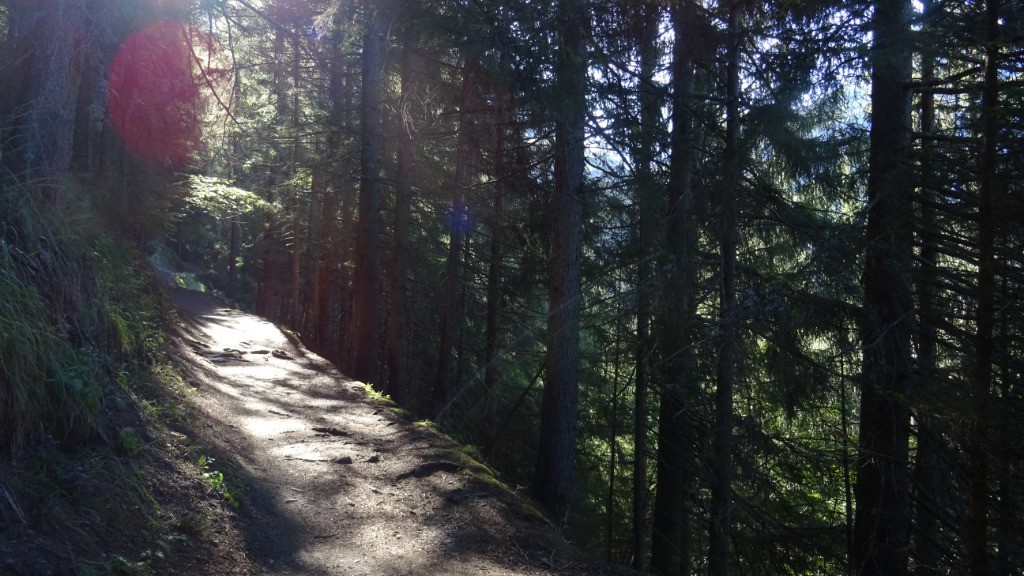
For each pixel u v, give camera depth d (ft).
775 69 26.96
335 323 115.24
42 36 20.35
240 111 56.54
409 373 74.59
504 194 47.62
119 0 26.96
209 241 126.21
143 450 18.07
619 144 29.04
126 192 42.78
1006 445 20.16
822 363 28.45
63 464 14.65
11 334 13.89
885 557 27.73
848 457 30.09
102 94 33.09
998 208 20.12
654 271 30.73
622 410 49.24
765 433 31.73
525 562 19.93
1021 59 20.08
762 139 27.12
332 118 59.57
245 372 40.24
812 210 30.78
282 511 20.53
